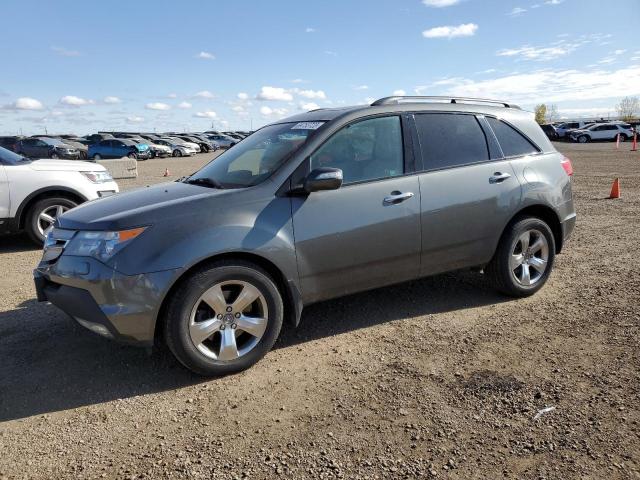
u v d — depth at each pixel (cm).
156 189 424
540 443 271
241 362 359
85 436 293
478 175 448
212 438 288
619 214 898
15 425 305
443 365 360
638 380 328
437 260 438
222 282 348
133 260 329
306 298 387
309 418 303
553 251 495
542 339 395
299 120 450
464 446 271
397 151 421
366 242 398
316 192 382
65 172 763
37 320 464
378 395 324
